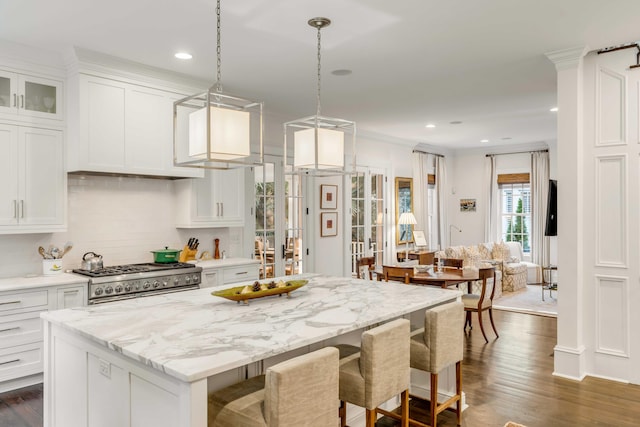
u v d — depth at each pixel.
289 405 1.83
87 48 3.81
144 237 4.86
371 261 5.98
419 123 7.19
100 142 4.04
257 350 1.90
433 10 3.12
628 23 3.36
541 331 5.54
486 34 3.56
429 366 2.85
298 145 3.08
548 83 4.93
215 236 5.52
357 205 7.80
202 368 1.69
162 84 4.47
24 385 3.71
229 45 3.75
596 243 3.98
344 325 2.30
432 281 5.13
